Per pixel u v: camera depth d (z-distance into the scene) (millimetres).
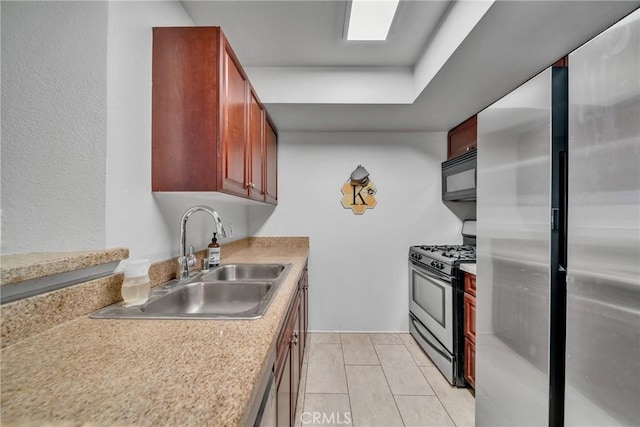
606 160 734
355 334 2680
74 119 932
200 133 1163
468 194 2266
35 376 523
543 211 937
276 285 1210
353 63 2018
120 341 673
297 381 1555
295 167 2746
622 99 696
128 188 1051
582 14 1138
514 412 1083
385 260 2746
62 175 926
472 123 2348
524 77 1674
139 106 1103
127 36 1036
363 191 2746
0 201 877
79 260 801
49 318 738
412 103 2059
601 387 754
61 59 929
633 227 672
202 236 1737
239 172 1424
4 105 896
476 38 1305
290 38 1733
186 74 1165
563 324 912
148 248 1183
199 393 475
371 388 1813
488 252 1246
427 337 2234
